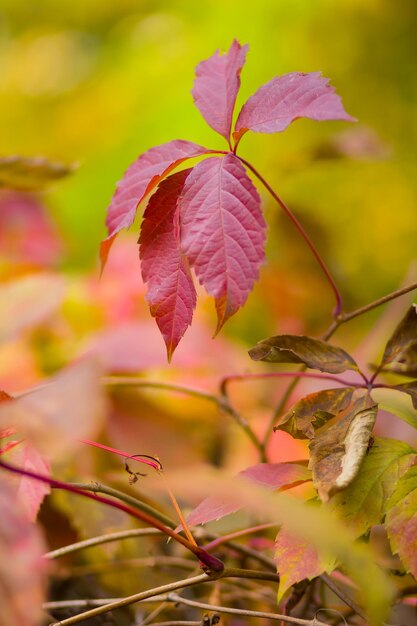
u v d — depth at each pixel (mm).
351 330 1723
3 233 1692
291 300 1627
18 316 1186
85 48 2877
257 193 891
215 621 924
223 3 2146
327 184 1987
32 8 3127
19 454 892
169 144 928
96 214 2182
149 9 2605
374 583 818
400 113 2098
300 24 2094
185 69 2133
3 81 2596
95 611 904
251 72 2098
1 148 2379
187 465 1165
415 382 907
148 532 958
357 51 2107
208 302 1543
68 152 2281
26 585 788
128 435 1168
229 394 1287
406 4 2076
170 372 1286
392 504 875
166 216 905
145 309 1421
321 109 888
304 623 903
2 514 801
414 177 2008
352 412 894
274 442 1201
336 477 866
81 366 795
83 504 1021
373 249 1996
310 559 874
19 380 1199
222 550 1034
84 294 1418
